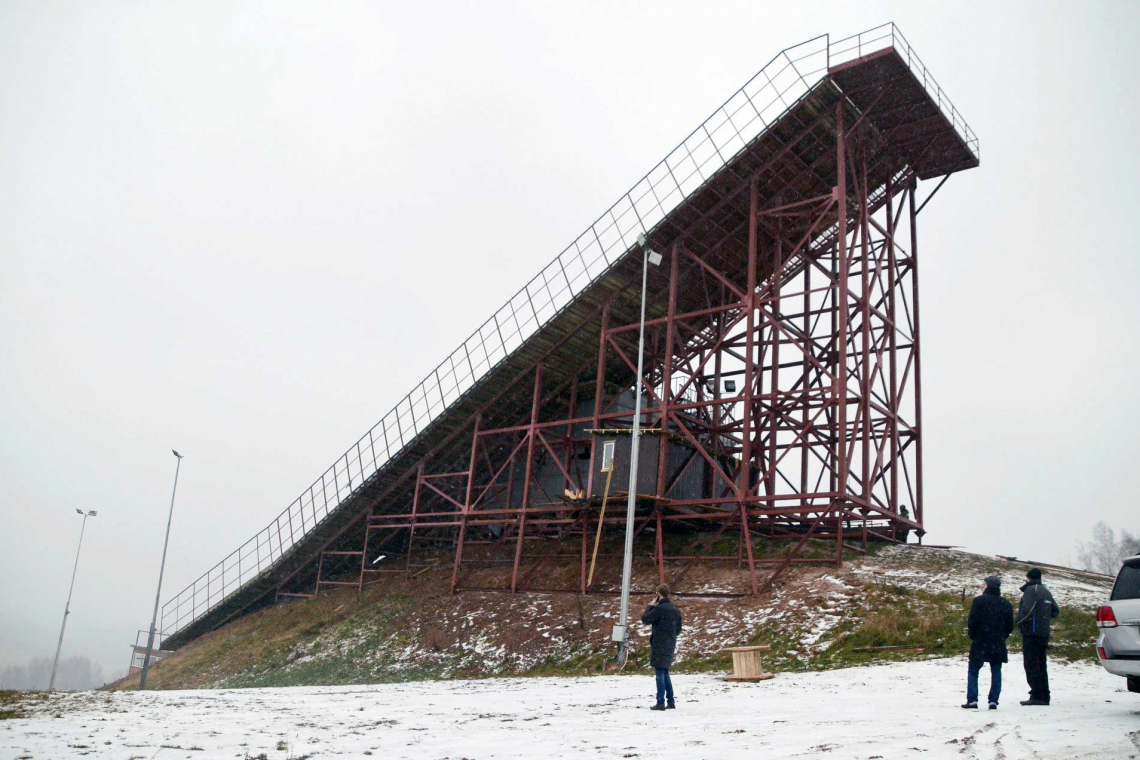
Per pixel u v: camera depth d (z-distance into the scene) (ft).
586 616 119.14
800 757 33.24
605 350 137.28
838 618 97.81
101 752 34.83
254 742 39.01
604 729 43.57
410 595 151.53
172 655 168.25
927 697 55.47
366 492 165.27
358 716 50.72
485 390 150.71
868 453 117.50
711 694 61.93
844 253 117.50
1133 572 46.60
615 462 127.75
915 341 139.03
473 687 76.02
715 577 121.39
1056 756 31.71
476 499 163.84
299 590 180.75
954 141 133.80
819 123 123.65
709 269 129.29
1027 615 48.80
